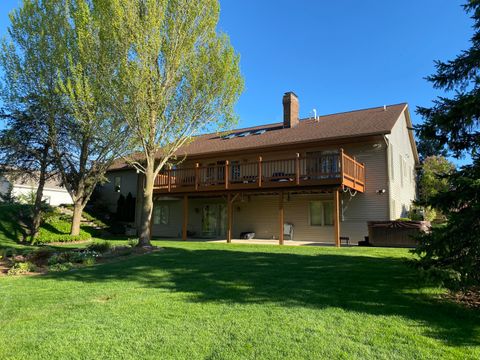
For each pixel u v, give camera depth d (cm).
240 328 432
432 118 646
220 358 353
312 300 558
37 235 1761
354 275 748
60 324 457
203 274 780
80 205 1839
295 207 1848
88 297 596
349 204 1700
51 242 1644
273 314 486
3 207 2128
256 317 473
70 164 1848
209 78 1242
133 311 508
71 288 665
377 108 2086
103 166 1800
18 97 1584
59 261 950
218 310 508
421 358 350
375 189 1648
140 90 1109
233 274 773
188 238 2036
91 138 1688
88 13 1127
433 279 604
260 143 1923
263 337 404
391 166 1697
